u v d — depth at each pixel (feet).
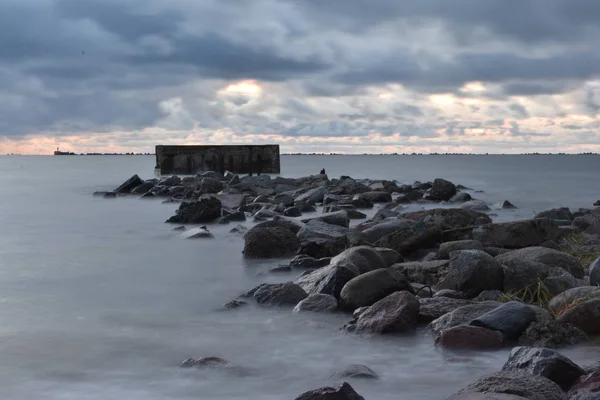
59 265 45.14
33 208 93.20
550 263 35.91
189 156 170.91
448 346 24.75
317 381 21.50
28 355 24.16
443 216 58.18
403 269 37.17
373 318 27.50
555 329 24.97
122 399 19.72
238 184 114.42
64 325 28.63
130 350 24.82
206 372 22.18
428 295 33.17
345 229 51.44
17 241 58.08
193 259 47.24
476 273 32.55
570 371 19.89
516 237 46.62
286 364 23.24
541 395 17.56
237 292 35.76
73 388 20.70
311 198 99.35
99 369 22.59
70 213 85.35
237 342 26.00
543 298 31.19
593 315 25.98
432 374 22.11
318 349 25.04
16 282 38.91
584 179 187.83
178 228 65.62
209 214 71.15
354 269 34.04
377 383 21.21
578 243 47.75
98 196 117.60
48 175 228.43
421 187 124.26
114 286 37.60
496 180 184.24
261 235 47.91
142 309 31.73
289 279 39.37
